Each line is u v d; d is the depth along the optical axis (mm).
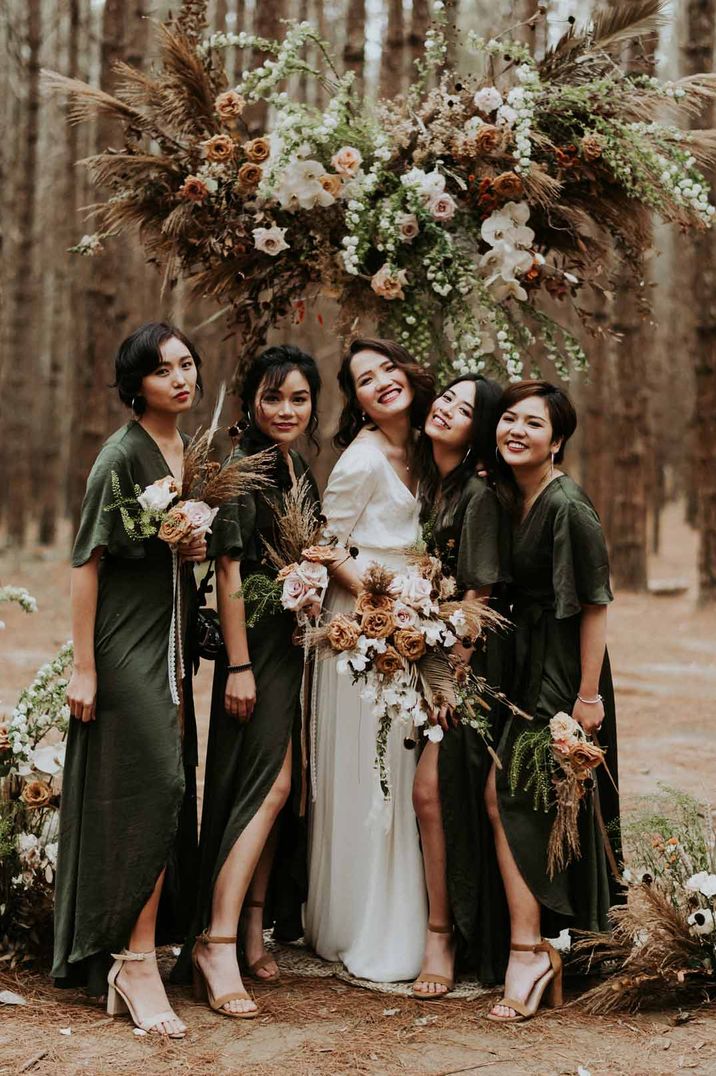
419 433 3385
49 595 12328
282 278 3754
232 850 3090
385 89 9531
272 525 3227
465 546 3131
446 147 3568
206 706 7098
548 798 3072
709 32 11359
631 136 3432
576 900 3139
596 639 3070
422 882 3246
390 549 3250
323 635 2979
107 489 2949
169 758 2936
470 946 3150
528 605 3170
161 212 3633
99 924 2906
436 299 3717
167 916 3285
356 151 3475
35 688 3326
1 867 3254
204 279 3713
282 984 3197
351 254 3480
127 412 13656
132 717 2934
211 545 3098
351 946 3270
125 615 2990
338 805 3285
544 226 3703
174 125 3627
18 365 17062
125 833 2916
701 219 3471
